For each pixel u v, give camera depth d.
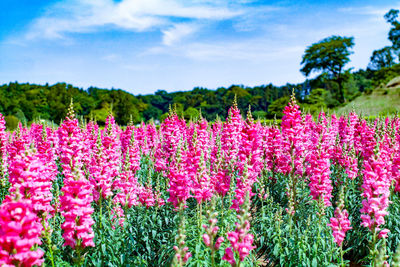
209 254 6.32
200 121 11.50
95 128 14.47
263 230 8.30
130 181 7.83
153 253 7.54
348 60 72.81
